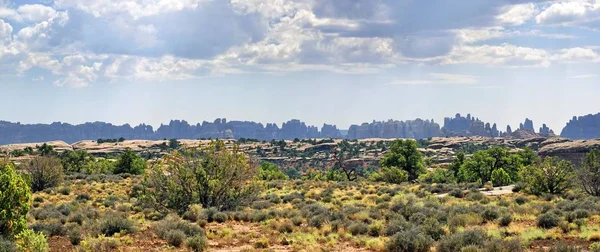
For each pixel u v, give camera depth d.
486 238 18.03
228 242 21.67
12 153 105.25
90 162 90.00
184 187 32.75
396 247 18.66
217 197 33.66
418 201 37.97
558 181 43.75
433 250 18.41
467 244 17.42
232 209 33.59
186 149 34.00
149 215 31.98
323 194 45.59
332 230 24.00
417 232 19.45
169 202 32.28
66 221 27.05
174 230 21.75
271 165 97.94
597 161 42.78
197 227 23.47
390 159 93.19
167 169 33.03
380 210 31.52
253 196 34.81
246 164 34.00
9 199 18.50
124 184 60.22
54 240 21.56
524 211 28.75
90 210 30.34
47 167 53.66
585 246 18.47
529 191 45.09
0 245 15.86
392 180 76.06
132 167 85.69
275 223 25.89
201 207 31.17
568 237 20.47
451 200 40.19
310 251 18.91
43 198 44.03
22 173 49.50
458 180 76.50
